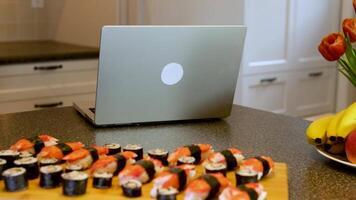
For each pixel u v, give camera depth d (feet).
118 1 8.69
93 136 4.01
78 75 8.75
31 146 3.11
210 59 4.24
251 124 4.49
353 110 3.29
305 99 9.90
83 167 2.86
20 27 10.11
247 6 8.34
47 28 10.46
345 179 3.02
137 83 4.08
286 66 9.32
